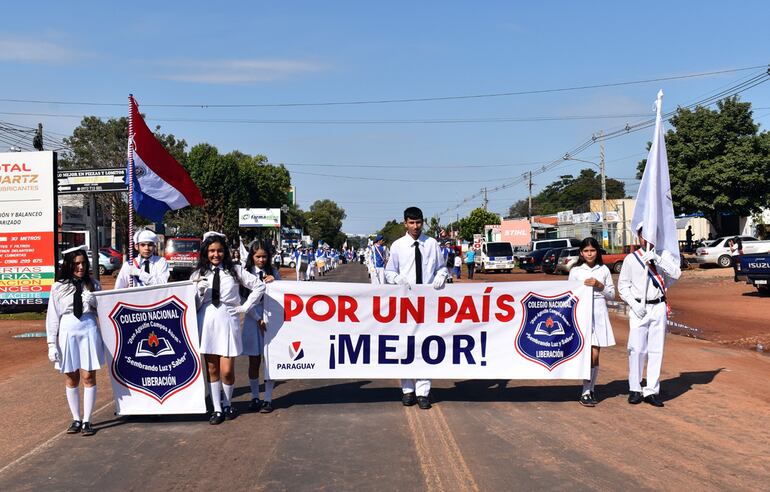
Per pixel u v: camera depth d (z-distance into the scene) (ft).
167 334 23.65
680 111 128.57
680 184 128.26
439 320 25.76
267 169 267.18
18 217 59.26
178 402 23.61
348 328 25.53
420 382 25.67
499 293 25.81
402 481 17.61
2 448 20.90
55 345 22.03
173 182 33.81
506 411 24.90
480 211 272.31
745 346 41.93
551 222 274.36
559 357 25.77
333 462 19.20
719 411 24.80
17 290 59.31
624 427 22.65
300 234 323.37
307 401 26.91
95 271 74.43
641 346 25.72
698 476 17.89
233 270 23.77
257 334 25.48
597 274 25.98
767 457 19.48
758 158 121.19
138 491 17.15
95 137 154.20
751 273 72.08
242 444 21.07
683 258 121.80
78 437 22.02
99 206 137.28
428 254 26.25
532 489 16.96
